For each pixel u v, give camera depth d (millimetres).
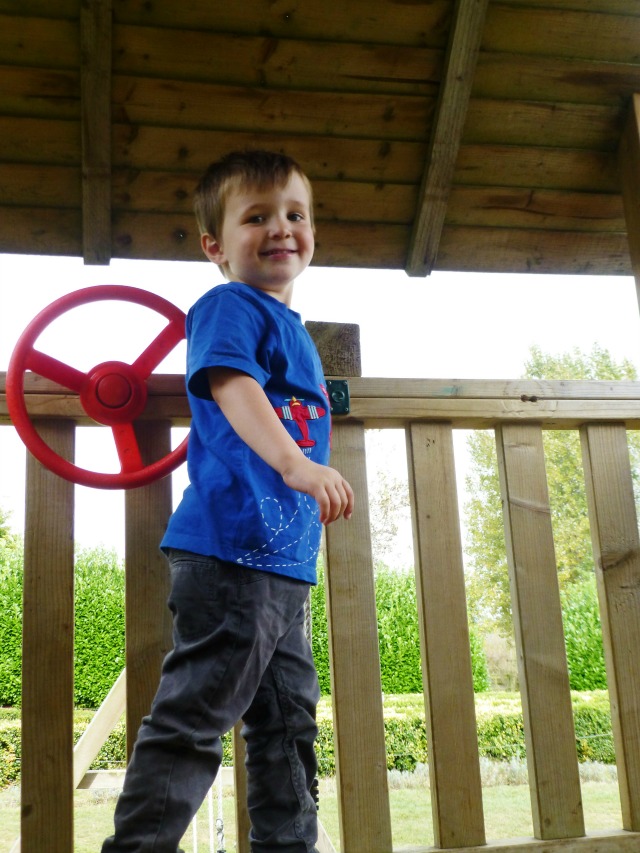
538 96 2162
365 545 1523
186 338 1314
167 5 1911
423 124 2143
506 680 11953
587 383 1663
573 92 2166
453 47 1995
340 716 1440
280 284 1376
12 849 1933
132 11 1907
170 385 1478
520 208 2309
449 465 1594
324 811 4828
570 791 1482
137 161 2082
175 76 2004
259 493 1149
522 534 1586
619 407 1660
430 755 1476
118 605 7141
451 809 1439
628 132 2182
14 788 6027
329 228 2248
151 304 1430
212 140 2094
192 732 1057
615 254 2430
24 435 1312
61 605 1374
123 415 1392
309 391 1276
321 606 7043
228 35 1970
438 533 1558
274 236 1354
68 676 1351
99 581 7184
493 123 2176
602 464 1651
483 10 1956
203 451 1221
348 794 1411
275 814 1176
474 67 2027
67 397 1438
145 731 1082
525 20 2045
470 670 1505
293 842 1153
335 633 1474
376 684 1466
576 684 7863
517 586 1561
